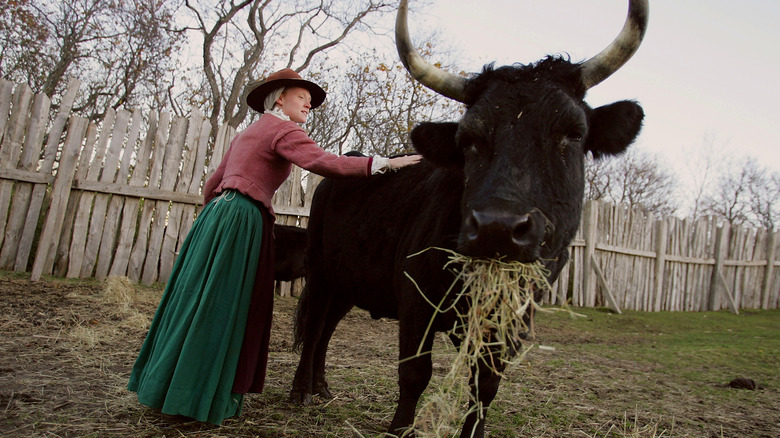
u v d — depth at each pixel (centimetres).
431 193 302
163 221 799
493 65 281
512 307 221
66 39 1303
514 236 210
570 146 246
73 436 256
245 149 304
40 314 518
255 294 295
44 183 729
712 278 1504
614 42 264
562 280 1160
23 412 280
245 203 296
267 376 409
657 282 1341
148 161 791
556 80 262
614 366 588
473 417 279
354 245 354
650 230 1348
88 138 747
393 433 270
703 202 3212
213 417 273
